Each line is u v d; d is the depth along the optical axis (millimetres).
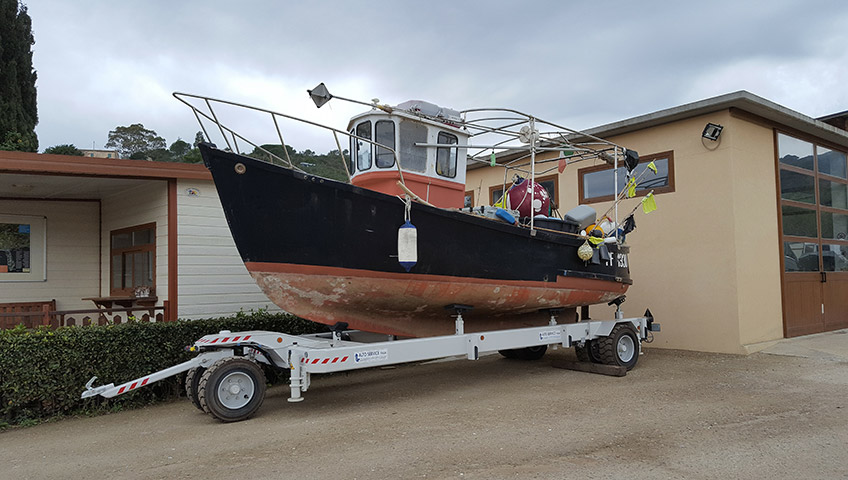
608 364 7609
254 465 4086
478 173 12977
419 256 5957
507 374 7734
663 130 9688
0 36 17641
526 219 7062
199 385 5309
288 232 5496
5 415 5707
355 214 5660
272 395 6570
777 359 8172
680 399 5938
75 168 7191
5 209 9383
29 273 9516
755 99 8625
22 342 5727
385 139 6578
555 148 7715
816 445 4344
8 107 17422
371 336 6766
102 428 5492
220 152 5168
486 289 6559
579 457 4133
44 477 4094
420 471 3869
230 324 7137
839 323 10688
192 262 8070
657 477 3721
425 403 6012
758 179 9289
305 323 7801
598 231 7758
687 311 9242
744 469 3869
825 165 11031
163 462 4270
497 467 3930
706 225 9055
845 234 11312
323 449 4410
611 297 8203
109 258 9859
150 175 7668
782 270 9547
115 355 6262
